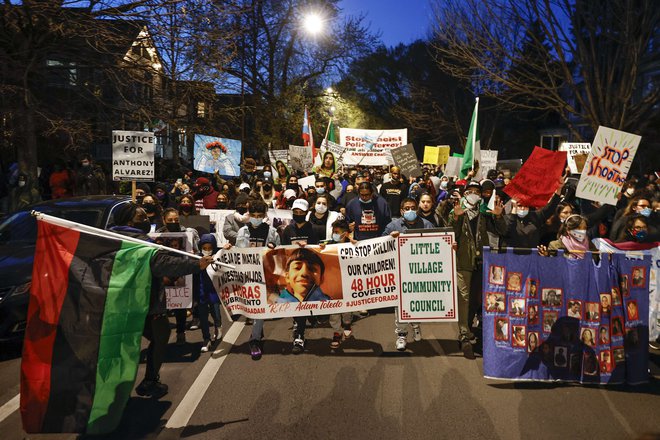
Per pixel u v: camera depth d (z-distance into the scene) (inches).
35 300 182.1
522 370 228.4
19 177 565.3
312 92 1521.9
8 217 333.4
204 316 275.1
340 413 201.2
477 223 275.0
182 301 276.1
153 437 185.8
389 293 269.3
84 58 589.3
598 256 234.4
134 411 205.8
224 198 467.8
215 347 281.0
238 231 312.7
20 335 266.1
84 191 601.0
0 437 189.5
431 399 213.0
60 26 517.7
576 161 421.4
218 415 201.0
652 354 274.5
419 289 266.5
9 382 236.5
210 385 229.0
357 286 269.7
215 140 609.3
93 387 181.0
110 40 566.6
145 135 373.1
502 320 230.2
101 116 627.8
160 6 546.6
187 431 189.2
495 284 231.1
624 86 836.0
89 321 183.5
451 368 247.0
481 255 271.1
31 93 549.0
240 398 215.5
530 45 958.4
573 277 229.3
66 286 183.9
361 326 318.0
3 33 538.6
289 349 276.5
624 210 320.5
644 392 222.1
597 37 886.4
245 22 866.8
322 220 309.0
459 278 269.7
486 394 218.1
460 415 199.0
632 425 192.1
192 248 289.0
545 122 1971.0
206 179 526.3
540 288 229.8
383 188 450.9
